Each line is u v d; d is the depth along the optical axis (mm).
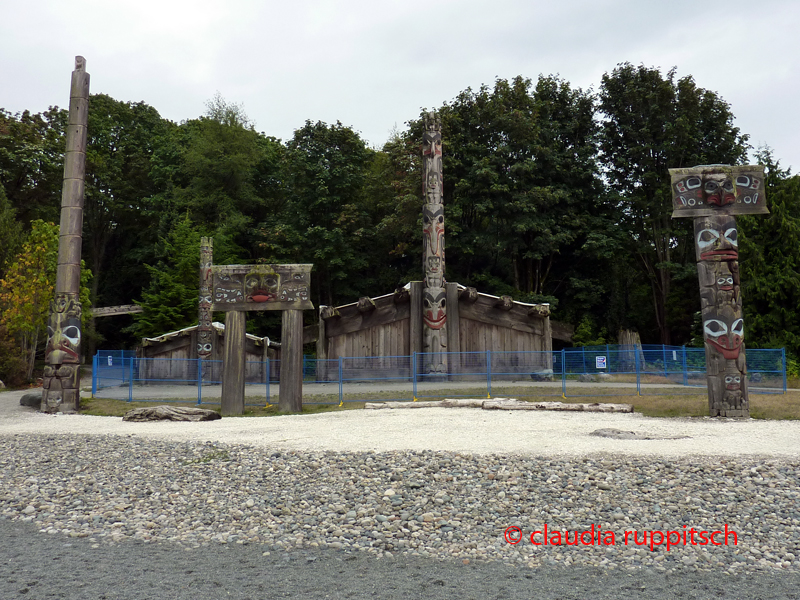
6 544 7531
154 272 38594
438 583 6246
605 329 36750
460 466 9891
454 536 7547
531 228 34969
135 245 48562
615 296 39406
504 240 35281
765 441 11477
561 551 7090
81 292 31391
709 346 15352
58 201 42406
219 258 38594
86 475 10391
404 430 13156
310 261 38531
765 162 27797
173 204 42844
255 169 44344
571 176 37812
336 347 25891
